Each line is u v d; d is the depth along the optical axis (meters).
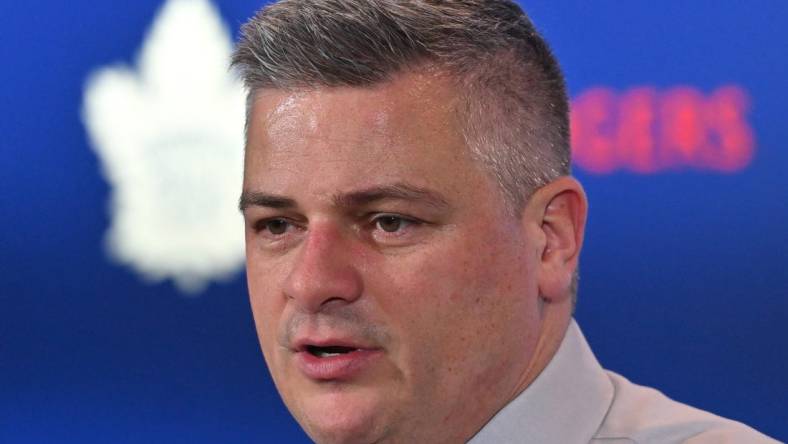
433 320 3.23
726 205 6.51
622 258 6.59
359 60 3.17
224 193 6.87
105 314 6.90
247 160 3.43
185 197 6.86
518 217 3.39
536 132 3.47
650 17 6.57
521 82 3.45
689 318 6.54
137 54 6.86
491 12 3.41
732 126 6.49
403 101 3.19
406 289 3.21
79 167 6.89
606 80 6.60
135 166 6.87
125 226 6.88
